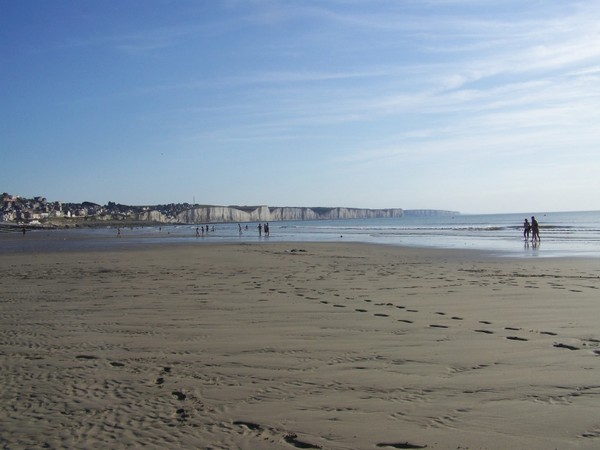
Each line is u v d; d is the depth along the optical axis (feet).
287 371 18.60
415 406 14.83
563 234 152.87
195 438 13.05
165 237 212.43
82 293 40.75
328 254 87.45
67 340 24.20
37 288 44.80
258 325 26.78
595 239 123.65
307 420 14.03
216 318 28.94
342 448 12.32
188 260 77.77
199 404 15.43
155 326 27.12
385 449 12.22
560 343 21.66
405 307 31.37
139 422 14.14
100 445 12.74
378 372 18.20
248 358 20.45
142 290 41.96
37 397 16.28
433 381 17.03
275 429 13.51
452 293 36.91
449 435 12.83
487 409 14.44
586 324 25.31
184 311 31.40
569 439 12.43
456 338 23.00
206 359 20.48
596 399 14.99
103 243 160.86
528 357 19.60
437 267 58.95
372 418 14.05
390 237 163.73
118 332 25.81
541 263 61.62
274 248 109.50
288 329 25.63
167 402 15.65
